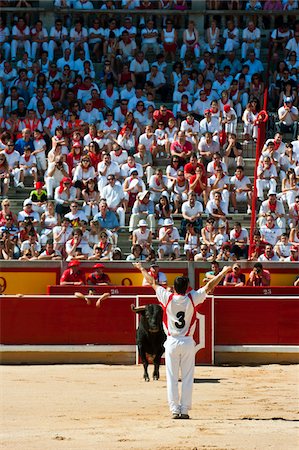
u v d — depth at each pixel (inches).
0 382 1870.1
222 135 2947.8
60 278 2544.3
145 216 2640.3
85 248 2561.5
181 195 2751.0
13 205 2790.4
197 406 1568.7
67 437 1218.6
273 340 2247.8
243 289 2357.3
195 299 1389.0
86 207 2672.2
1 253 2581.2
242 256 2573.8
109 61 3289.9
